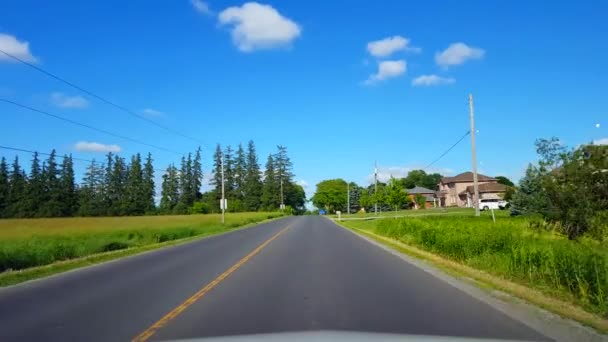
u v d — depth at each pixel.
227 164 130.00
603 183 16.92
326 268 15.55
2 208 99.81
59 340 7.45
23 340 7.49
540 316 8.56
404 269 15.23
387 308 9.27
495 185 98.50
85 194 112.06
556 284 11.02
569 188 17.23
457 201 112.19
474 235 17.16
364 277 13.49
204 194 130.50
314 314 8.74
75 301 10.80
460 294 10.79
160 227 43.22
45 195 103.12
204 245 27.14
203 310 9.30
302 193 170.62
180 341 6.90
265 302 9.98
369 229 42.03
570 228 17.30
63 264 18.47
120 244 27.42
